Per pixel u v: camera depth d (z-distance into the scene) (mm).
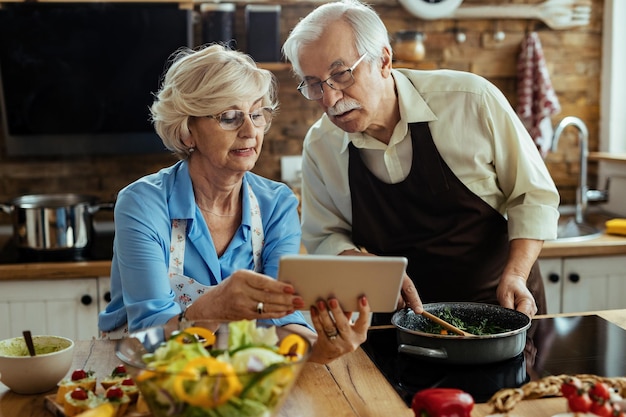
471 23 3582
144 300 1665
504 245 2262
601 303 3162
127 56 3166
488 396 1429
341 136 2256
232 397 1078
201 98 1652
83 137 3297
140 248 1695
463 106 2131
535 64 3553
